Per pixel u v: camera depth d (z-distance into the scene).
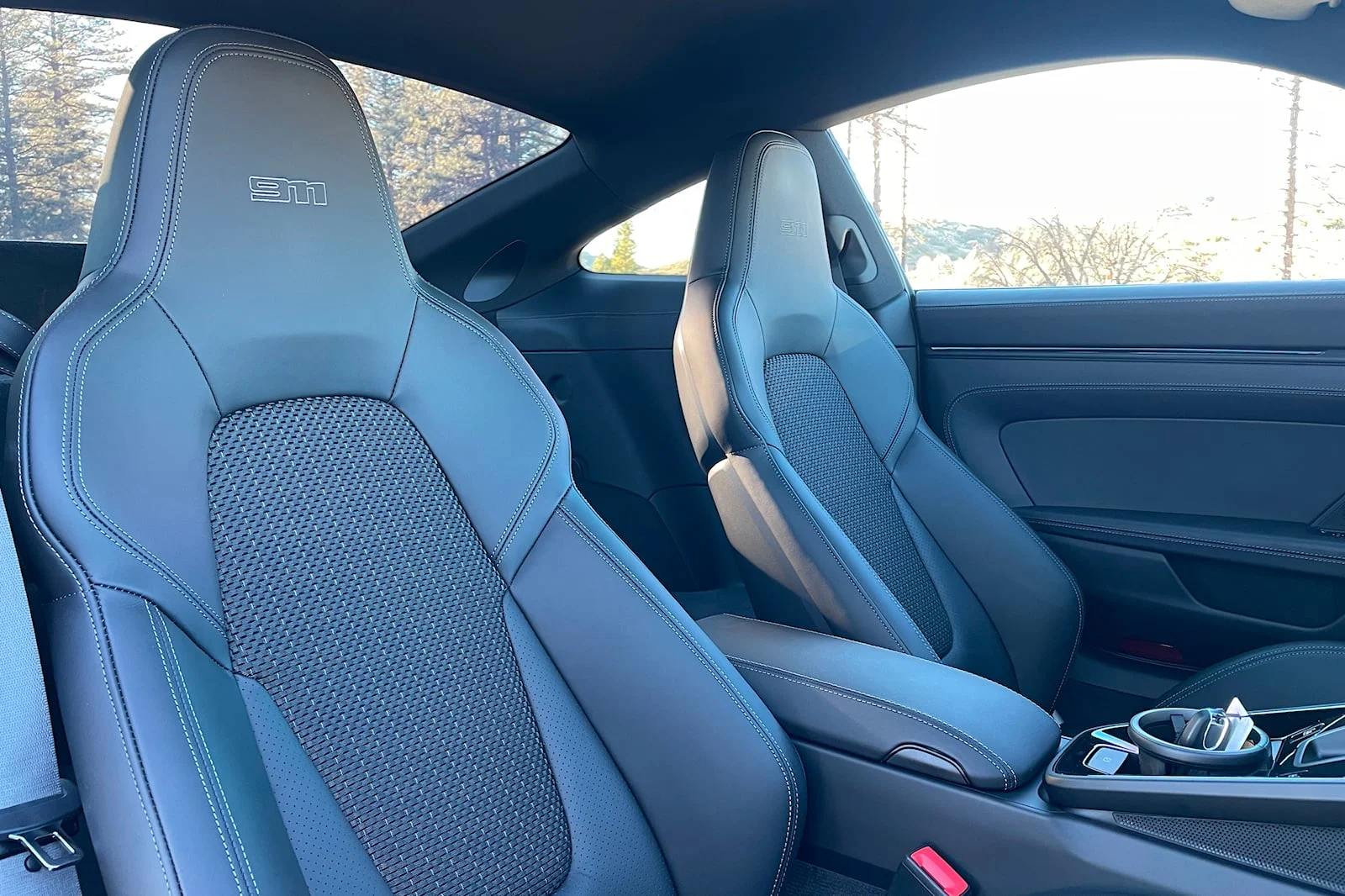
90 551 0.82
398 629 1.00
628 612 1.11
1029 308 1.89
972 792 1.06
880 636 1.33
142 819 0.75
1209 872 0.94
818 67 1.72
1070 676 1.84
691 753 1.08
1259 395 1.69
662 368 2.28
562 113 1.83
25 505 0.82
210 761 0.80
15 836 0.76
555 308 2.15
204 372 0.94
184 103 0.94
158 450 0.89
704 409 1.45
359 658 0.96
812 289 1.64
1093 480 1.88
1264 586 1.67
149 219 0.92
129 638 0.81
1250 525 1.70
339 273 1.04
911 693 1.15
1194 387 1.74
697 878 1.07
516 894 0.98
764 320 1.53
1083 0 1.49
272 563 0.94
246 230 0.97
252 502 0.95
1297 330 1.65
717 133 1.89
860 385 1.69
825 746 1.16
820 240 1.68
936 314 2.02
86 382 0.85
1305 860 0.90
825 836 1.17
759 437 1.41
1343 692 1.31
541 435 1.14
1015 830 1.03
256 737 0.88
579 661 1.09
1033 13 1.54
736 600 2.30
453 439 1.09
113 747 0.77
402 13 1.47
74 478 0.83
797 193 1.62
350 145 1.05
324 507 0.99
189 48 0.95
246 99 0.98
